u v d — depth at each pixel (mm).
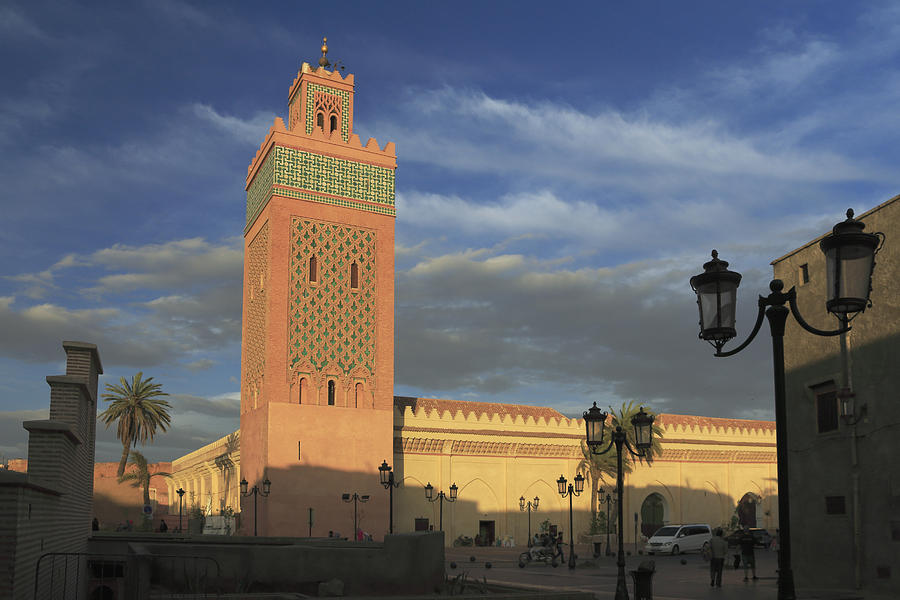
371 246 49406
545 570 33969
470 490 54500
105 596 22969
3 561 10781
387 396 48219
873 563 20125
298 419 45312
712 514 63719
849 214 7656
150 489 76750
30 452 13766
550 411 65125
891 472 19828
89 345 18203
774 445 66562
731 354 8469
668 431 62312
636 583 17797
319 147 48750
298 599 14961
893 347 20078
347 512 45656
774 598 21062
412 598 15578
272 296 45844
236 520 49469
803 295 23234
